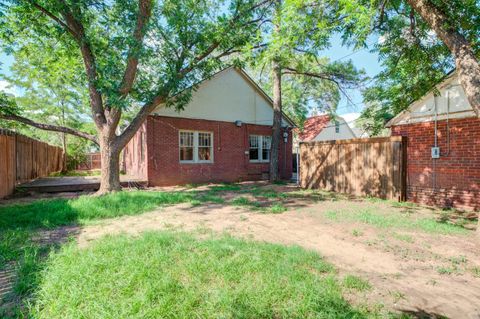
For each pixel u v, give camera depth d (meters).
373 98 13.54
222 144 14.37
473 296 2.66
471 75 4.27
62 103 19.97
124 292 2.47
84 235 4.57
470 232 4.77
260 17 10.43
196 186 12.45
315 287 2.63
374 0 5.02
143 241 3.90
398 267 3.32
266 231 4.86
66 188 10.59
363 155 9.09
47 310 2.27
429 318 2.28
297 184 12.71
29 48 10.23
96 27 9.82
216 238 4.31
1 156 8.48
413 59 6.89
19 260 3.39
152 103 9.69
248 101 15.44
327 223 5.45
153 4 8.86
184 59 10.20
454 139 6.76
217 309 2.28
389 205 7.30
